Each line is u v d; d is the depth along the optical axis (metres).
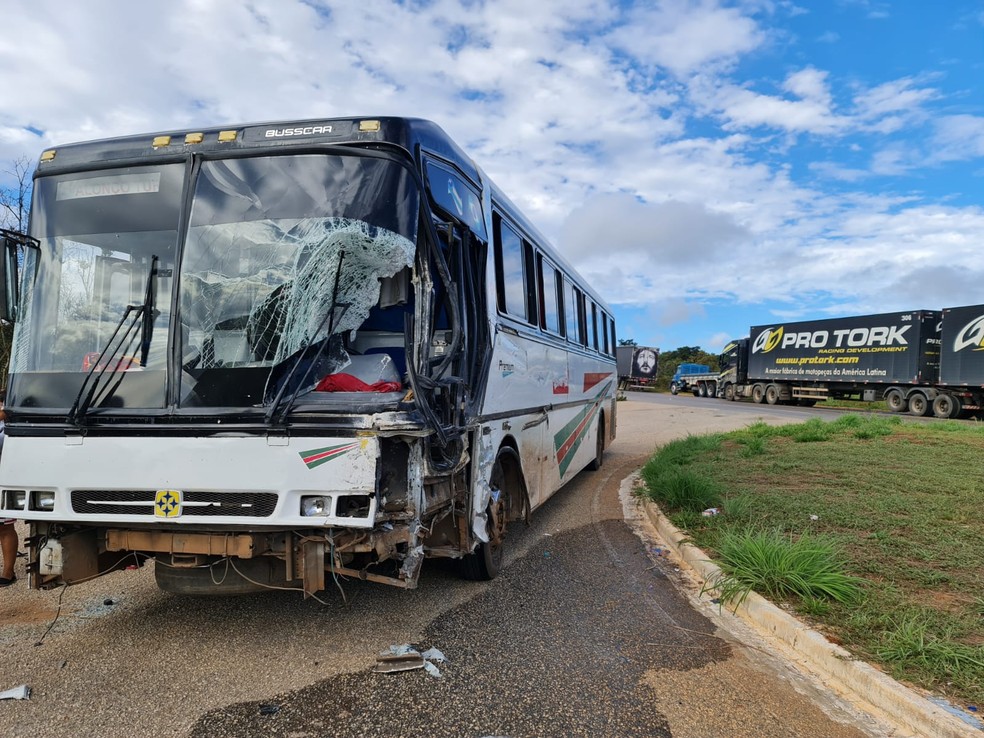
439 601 5.23
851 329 32.47
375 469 3.68
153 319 4.03
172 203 4.19
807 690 3.87
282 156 4.11
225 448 3.77
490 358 5.30
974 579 5.21
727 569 5.54
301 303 3.89
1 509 4.09
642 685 3.89
